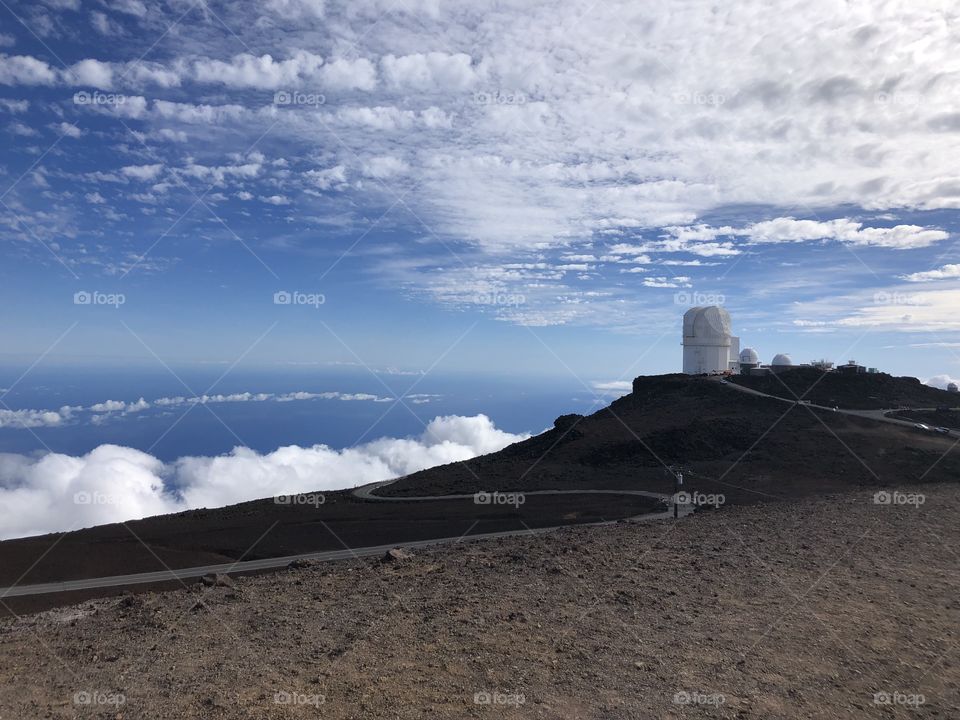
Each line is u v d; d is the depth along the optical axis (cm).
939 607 1405
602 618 1277
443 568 1703
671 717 889
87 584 2481
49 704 891
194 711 862
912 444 5322
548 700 923
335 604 1369
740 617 1305
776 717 907
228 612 1314
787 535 2147
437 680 977
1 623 1452
